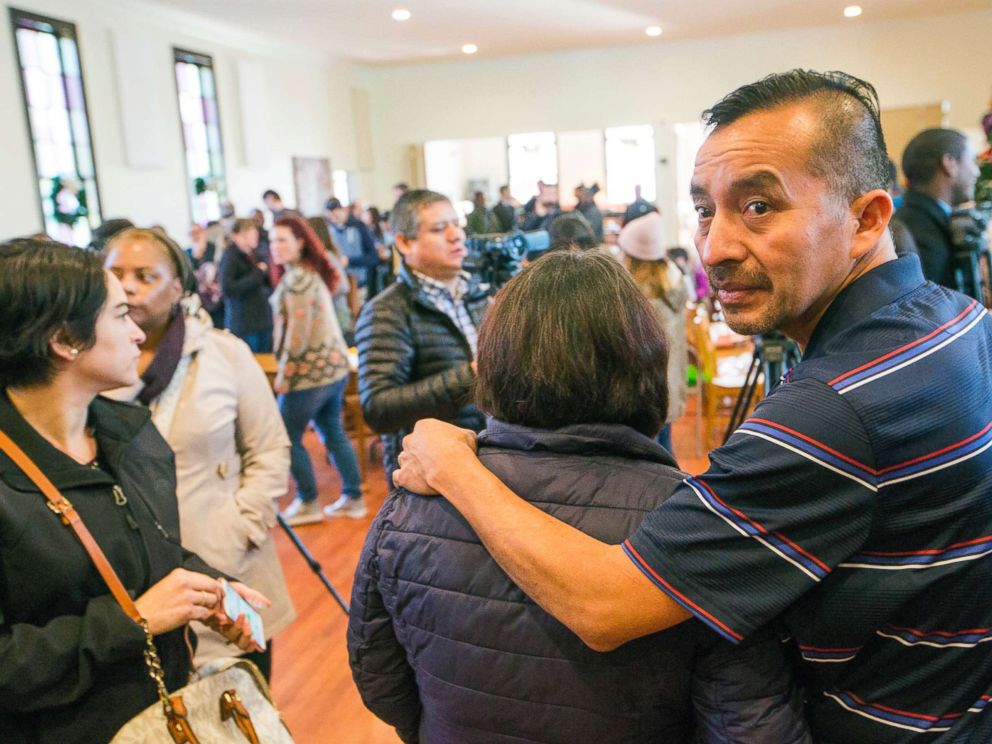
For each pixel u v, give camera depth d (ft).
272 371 12.51
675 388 11.02
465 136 41.09
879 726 2.52
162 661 3.72
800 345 2.80
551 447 2.77
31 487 3.40
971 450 2.31
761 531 2.29
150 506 3.97
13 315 3.41
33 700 3.25
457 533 2.80
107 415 3.97
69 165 23.65
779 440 2.27
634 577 2.37
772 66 36.68
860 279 2.51
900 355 2.33
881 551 2.37
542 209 31.48
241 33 31.35
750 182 2.34
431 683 2.91
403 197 6.75
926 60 35.17
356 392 14.11
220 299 21.71
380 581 3.00
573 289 2.78
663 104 38.24
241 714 3.30
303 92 35.73
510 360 2.81
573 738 2.68
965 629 2.41
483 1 28.09
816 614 2.46
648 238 10.62
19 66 21.84
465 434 2.98
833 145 2.32
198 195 29.40
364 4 27.78
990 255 7.70
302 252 11.71
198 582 3.70
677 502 2.41
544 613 2.64
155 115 26.81
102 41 24.70
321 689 7.99
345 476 12.57
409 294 6.75
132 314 5.16
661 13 31.14
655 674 2.58
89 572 3.47
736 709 2.51
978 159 7.29
